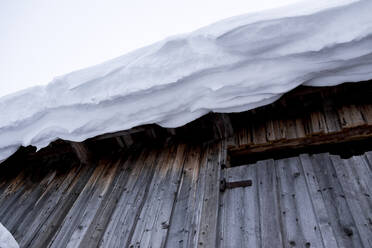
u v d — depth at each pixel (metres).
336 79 2.38
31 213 3.29
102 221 2.74
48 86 3.10
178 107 2.65
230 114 3.26
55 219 3.04
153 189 2.88
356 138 2.66
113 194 3.04
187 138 3.46
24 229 3.09
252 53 2.28
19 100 3.27
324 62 2.21
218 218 2.30
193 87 2.54
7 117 3.25
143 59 2.70
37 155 4.24
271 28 2.15
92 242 2.56
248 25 2.21
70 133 3.06
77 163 3.90
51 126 3.11
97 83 2.84
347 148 3.17
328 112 2.85
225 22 2.36
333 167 2.32
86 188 3.31
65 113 3.04
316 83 2.45
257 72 2.35
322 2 2.14
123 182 3.15
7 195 3.81
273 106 3.11
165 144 3.53
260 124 3.14
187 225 2.33
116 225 2.62
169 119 2.81
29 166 4.29
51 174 3.88
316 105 3.00
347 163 2.30
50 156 4.22
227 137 3.15
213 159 2.92
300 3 2.23
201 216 2.35
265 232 2.05
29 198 3.57
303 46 2.12
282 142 2.87
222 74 2.44
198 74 2.46
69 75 3.04
